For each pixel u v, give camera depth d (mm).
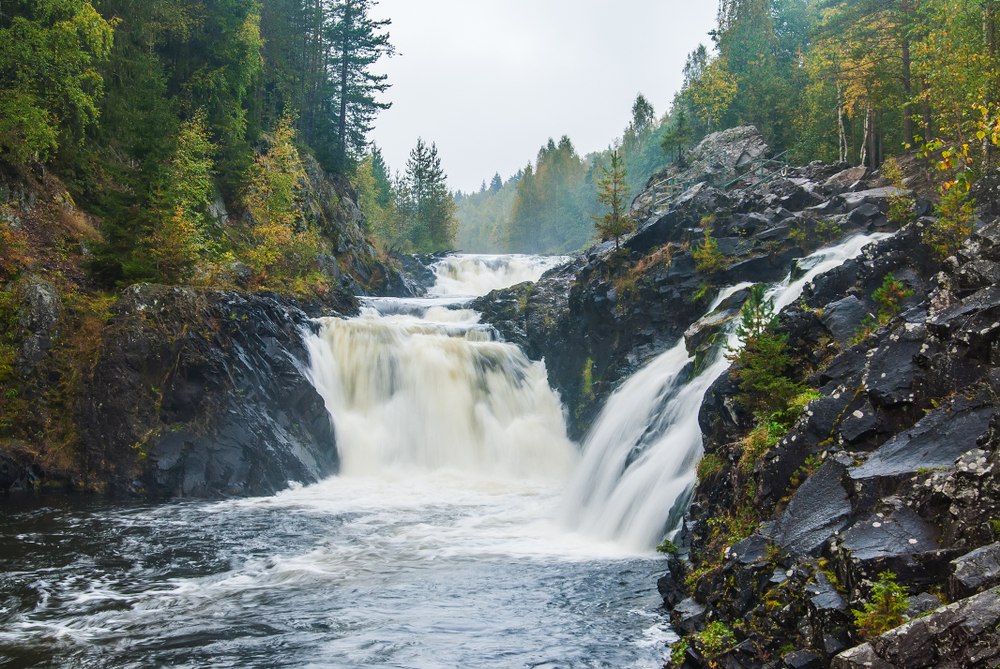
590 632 11430
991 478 7117
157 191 30547
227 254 36125
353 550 17172
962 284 10367
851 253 22328
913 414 9289
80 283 29203
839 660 6488
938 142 13562
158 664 10531
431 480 27484
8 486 23969
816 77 51125
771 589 8547
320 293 38406
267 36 61656
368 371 30641
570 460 30156
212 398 25969
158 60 45969
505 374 32844
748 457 11969
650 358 26766
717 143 46844
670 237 30016
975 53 26484
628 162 118188
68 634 11742
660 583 12609
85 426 25109
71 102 35750
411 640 11336
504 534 18828
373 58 73062
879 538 7684
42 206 31562
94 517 20750
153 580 14859
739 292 23000
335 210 53500
